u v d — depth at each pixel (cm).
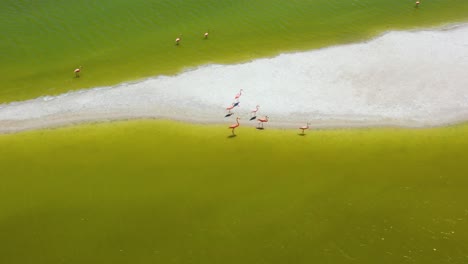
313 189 3412
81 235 3100
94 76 5084
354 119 4269
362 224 3111
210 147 3944
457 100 4472
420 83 4762
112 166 3734
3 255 2978
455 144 3900
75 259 2933
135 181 3547
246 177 3553
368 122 4219
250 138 4047
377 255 2894
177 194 3403
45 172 3697
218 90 4753
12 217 3266
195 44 5650
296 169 3631
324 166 3659
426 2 6619
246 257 2900
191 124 4278
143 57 5416
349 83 4819
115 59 5388
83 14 6366
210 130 4178
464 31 5825
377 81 4831
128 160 3803
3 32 5916
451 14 6291
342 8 6475
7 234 3127
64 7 6544
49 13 6391
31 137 4181
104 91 4822
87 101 4675
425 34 5784
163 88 4828
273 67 5134
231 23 6116
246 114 4378
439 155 3772
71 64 5309
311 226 3103
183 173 3619
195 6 6550
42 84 4975
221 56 5394
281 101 4553
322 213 3198
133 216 3228
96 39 5797
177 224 3148
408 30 5903
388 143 3938
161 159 3800
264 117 4328
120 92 4794
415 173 3566
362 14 6306
